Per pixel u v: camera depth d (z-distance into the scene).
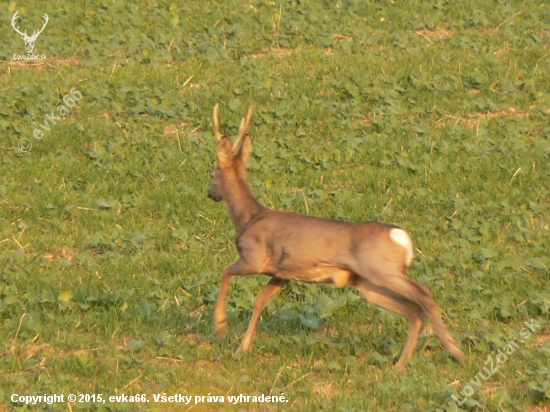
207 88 41.47
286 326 23.39
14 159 35.38
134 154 35.81
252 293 25.28
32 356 21.62
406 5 52.22
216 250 28.36
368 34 48.28
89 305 24.36
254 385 20.30
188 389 20.00
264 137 37.09
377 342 22.17
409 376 20.23
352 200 31.73
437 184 33.25
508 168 34.41
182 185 33.00
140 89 41.12
